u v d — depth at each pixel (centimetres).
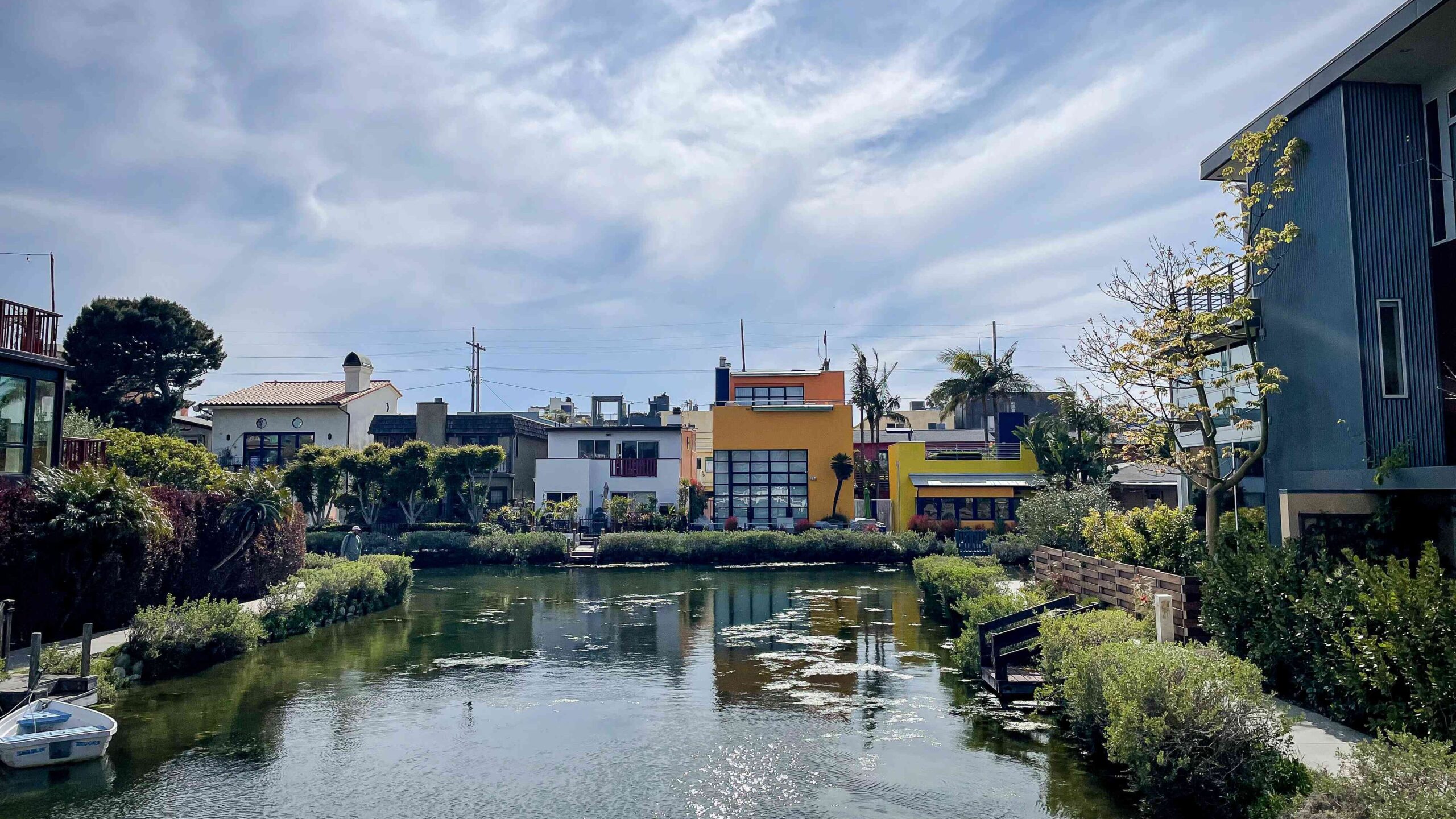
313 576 2281
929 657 1761
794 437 4644
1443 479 1178
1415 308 1339
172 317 4350
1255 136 1449
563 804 968
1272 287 1580
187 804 973
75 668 1398
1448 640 827
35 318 1848
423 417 4756
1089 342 1630
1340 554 1381
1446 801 571
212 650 1734
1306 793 750
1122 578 1563
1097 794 959
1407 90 1388
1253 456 1438
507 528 4147
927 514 4475
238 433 4547
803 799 969
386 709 1378
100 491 1642
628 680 1580
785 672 1631
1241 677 860
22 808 962
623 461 4612
